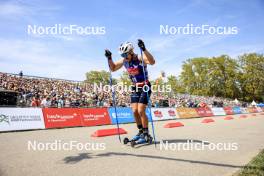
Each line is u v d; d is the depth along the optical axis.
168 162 4.33
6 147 5.64
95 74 47.94
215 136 7.91
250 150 5.70
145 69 5.98
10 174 3.51
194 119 19.83
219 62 68.06
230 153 5.28
